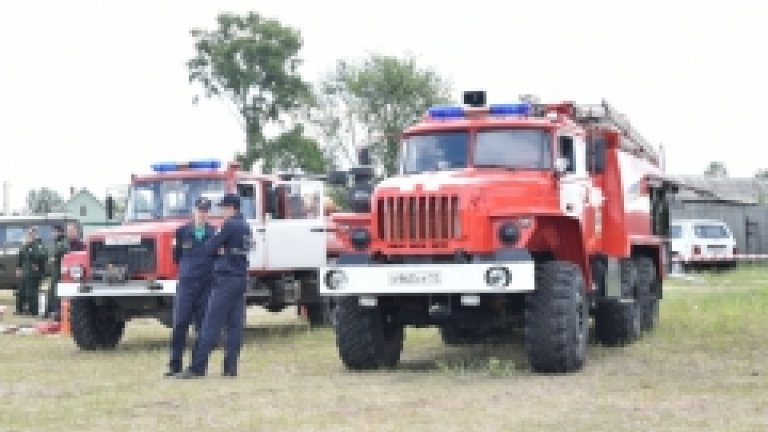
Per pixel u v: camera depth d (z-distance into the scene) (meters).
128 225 16.94
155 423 9.54
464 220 12.31
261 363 14.17
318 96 88.31
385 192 12.61
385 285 12.35
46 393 11.59
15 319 23.73
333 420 9.50
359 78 87.06
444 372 12.77
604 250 15.25
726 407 9.92
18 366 14.26
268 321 21.67
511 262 12.00
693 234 39.12
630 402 10.27
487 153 13.57
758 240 46.72
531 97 14.67
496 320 13.17
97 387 12.02
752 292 25.70
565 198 13.23
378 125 87.75
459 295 12.55
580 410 9.84
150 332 19.88
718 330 17.14
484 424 9.17
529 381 11.86
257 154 79.94
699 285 30.47
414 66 89.19
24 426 9.48
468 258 12.39
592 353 14.59
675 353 14.44
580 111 15.10
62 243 23.02
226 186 17.38
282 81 80.88
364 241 12.80
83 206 102.69
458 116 13.99
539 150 13.48
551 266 12.55
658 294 18.05
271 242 17.80
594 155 14.37
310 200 18.56
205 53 81.12
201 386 11.92
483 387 11.45
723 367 12.84
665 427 8.96
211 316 12.80
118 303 16.48
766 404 10.08
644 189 17.25
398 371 13.12
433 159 13.73
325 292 12.57
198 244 13.13
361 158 14.26
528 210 12.30
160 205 17.41
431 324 13.27
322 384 11.93
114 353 16.09
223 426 9.31
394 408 10.12
